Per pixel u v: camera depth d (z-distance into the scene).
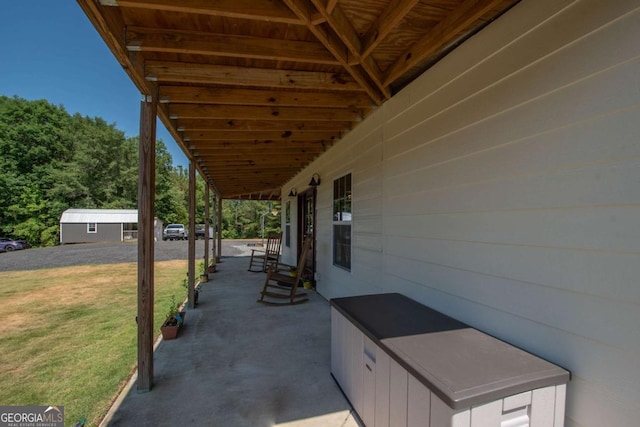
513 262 1.56
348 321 2.11
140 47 1.89
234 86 2.77
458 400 1.07
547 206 1.39
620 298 1.11
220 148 4.57
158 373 2.51
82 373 2.59
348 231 4.06
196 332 3.45
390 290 2.86
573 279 1.27
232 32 1.98
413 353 1.44
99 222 22.55
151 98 2.41
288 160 5.83
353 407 2.01
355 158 3.74
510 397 1.16
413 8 1.70
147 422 1.90
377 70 2.36
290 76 2.48
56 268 9.33
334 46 1.98
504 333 1.61
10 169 22.28
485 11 1.55
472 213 1.85
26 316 4.37
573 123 1.27
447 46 1.99
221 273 7.77
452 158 2.03
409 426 1.36
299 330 3.50
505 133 1.61
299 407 2.04
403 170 2.64
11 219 21.34
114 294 5.81
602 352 1.17
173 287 6.25
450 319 1.96
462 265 1.93
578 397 1.25
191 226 4.57
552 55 1.36
